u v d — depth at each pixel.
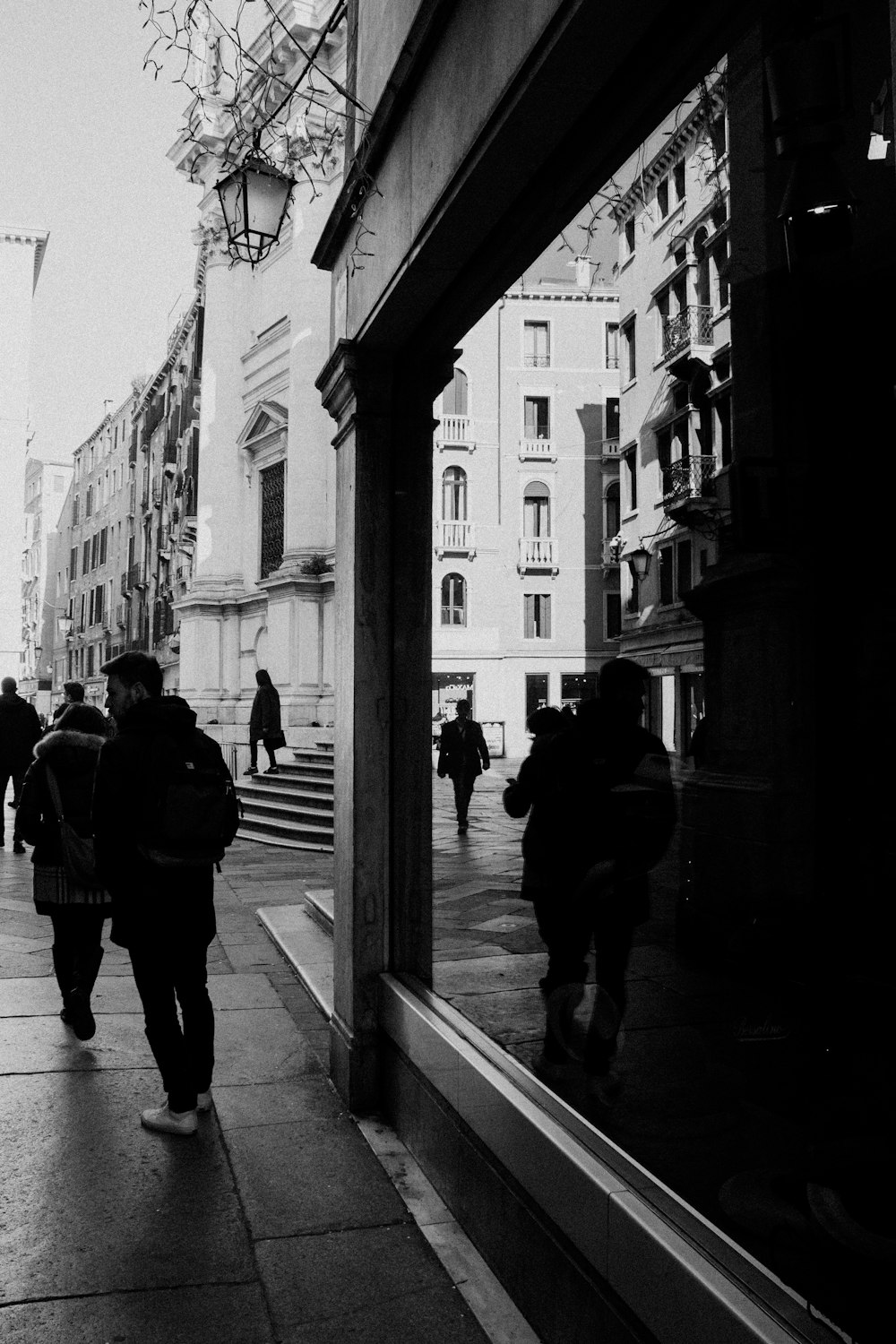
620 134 2.64
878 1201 1.90
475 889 3.80
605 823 2.99
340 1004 4.49
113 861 3.83
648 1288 2.09
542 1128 2.65
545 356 3.44
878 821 2.14
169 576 34.66
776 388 2.38
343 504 4.59
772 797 2.35
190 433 27.70
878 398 2.14
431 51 3.25
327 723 18.09
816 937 2.25
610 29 2.24
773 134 2.37
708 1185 2.30
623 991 2.75
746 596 2.47
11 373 40.81
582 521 3.30
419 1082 3.71
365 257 4.15
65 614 56.91
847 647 2.22
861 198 2.18
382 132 3.74
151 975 3.89
